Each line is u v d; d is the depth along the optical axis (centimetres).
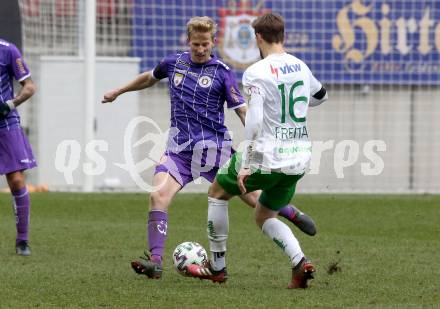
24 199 2678
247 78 2020
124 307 1878
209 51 2289
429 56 4934
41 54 4769
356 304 1920
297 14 4881
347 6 4897
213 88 2295
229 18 4825
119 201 4078
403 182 5019
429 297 2019
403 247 2872
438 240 3056
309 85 2084
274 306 1888
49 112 4619
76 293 2039
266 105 2031
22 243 2683
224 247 2164
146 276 2283
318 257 2648
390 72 4938
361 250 2795
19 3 4566
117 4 4838
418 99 4994
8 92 2680
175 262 2212
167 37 4850
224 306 1884
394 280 2245
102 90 4631
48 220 3488
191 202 4075
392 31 4919
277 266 2477
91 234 3106
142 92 4834
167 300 1955
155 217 2239
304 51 4897
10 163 2656
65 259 2581
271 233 2114
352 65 4922
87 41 4438
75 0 4819
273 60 2039
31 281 2198
